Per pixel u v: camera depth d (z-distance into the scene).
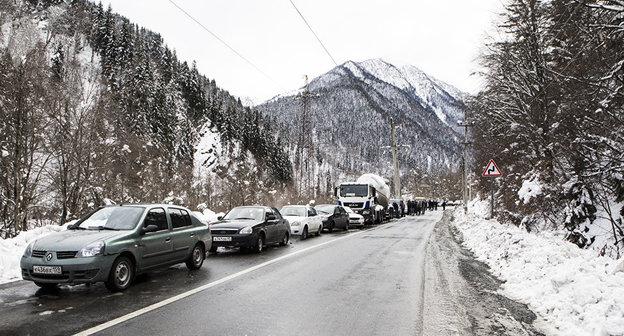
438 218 44.22
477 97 27.16
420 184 146.25
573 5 12.03
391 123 51.56
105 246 7.70
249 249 14.67
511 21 22.61
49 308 6.68
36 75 16.81
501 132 26.06
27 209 17.20
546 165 19.39
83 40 25.86
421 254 14.17
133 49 105.88
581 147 15.21
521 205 20.70
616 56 12.69
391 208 40.62
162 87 103.25
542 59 19.08
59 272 7.33
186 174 30.92
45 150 17.41
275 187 46.78
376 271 10.72
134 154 24.25
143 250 8.63
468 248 16.23
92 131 18.81
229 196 33.28
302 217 20.17
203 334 5.57
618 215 15.77
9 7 21.05
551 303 7.09
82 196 19.20
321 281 9.33
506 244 12.86
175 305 7.01
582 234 15.41
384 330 5.92
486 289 8.74
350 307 7.12
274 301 7.44
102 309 6.67
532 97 21.02
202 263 11.20
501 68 23.69
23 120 16.25
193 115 118.69
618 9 10.48
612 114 13.34
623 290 6.44
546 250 10.07
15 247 10.88
